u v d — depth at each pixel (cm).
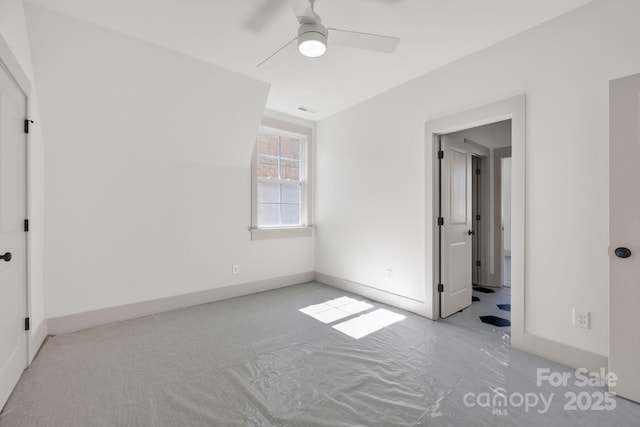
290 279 407
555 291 206
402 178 311
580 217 195
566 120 201
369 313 300
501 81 233
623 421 148
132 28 213
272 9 194
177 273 313
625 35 178
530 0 188
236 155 348
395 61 263
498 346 228
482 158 404
